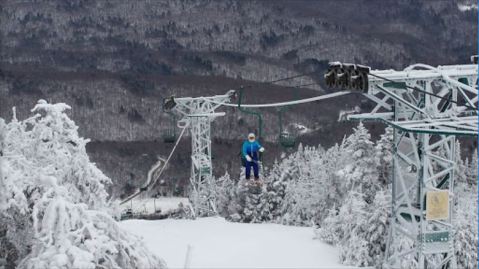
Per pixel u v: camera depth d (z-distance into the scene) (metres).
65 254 13.74
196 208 40.69
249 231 34.03
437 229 23.92
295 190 58.69
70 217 14.46
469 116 20.61
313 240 32.97
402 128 18.86
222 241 31.69
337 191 48.41
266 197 66.69
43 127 16.83
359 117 21.25
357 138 37.44
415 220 21.41
